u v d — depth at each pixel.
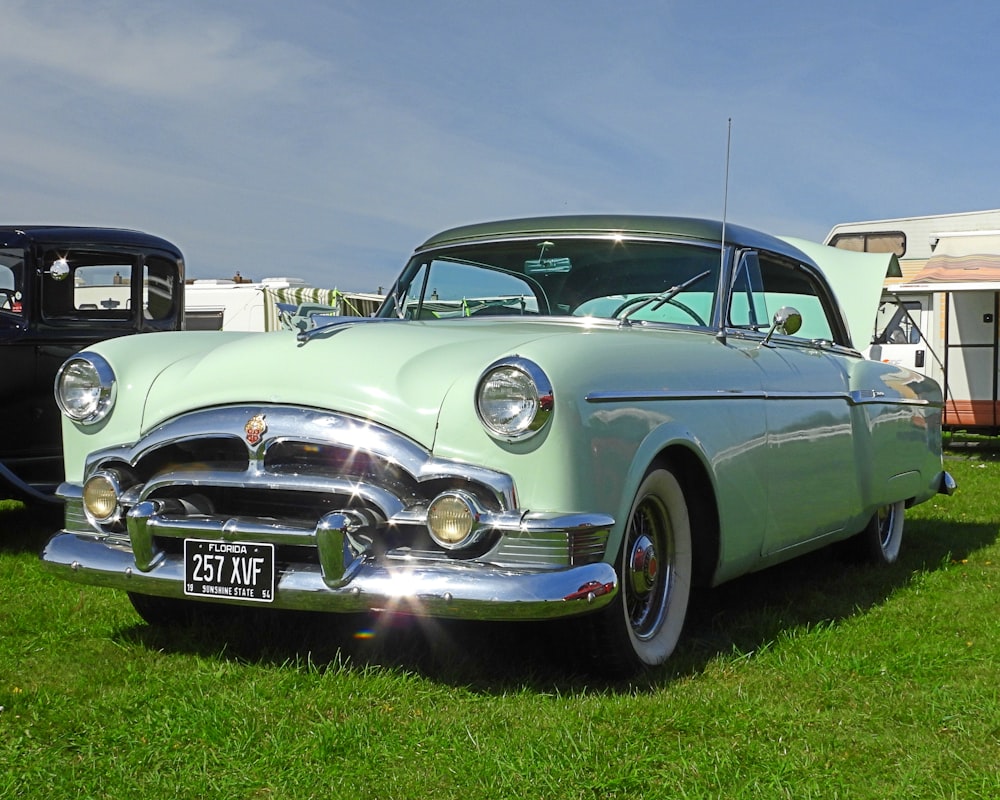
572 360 3.22
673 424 3.54
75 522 3.68
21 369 6.23
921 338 13.87
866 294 6.12
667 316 4.25
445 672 3.46
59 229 6.50
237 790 2.61
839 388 4.82
